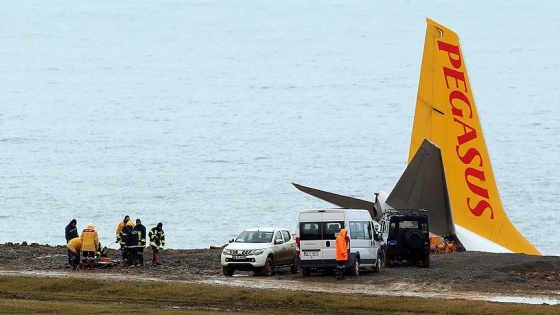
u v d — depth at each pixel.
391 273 173.25
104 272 178.62
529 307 129.00
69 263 186.62
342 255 164.25
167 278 169.25
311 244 168.62
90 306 134.62
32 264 192.62
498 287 154.88
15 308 130.75
